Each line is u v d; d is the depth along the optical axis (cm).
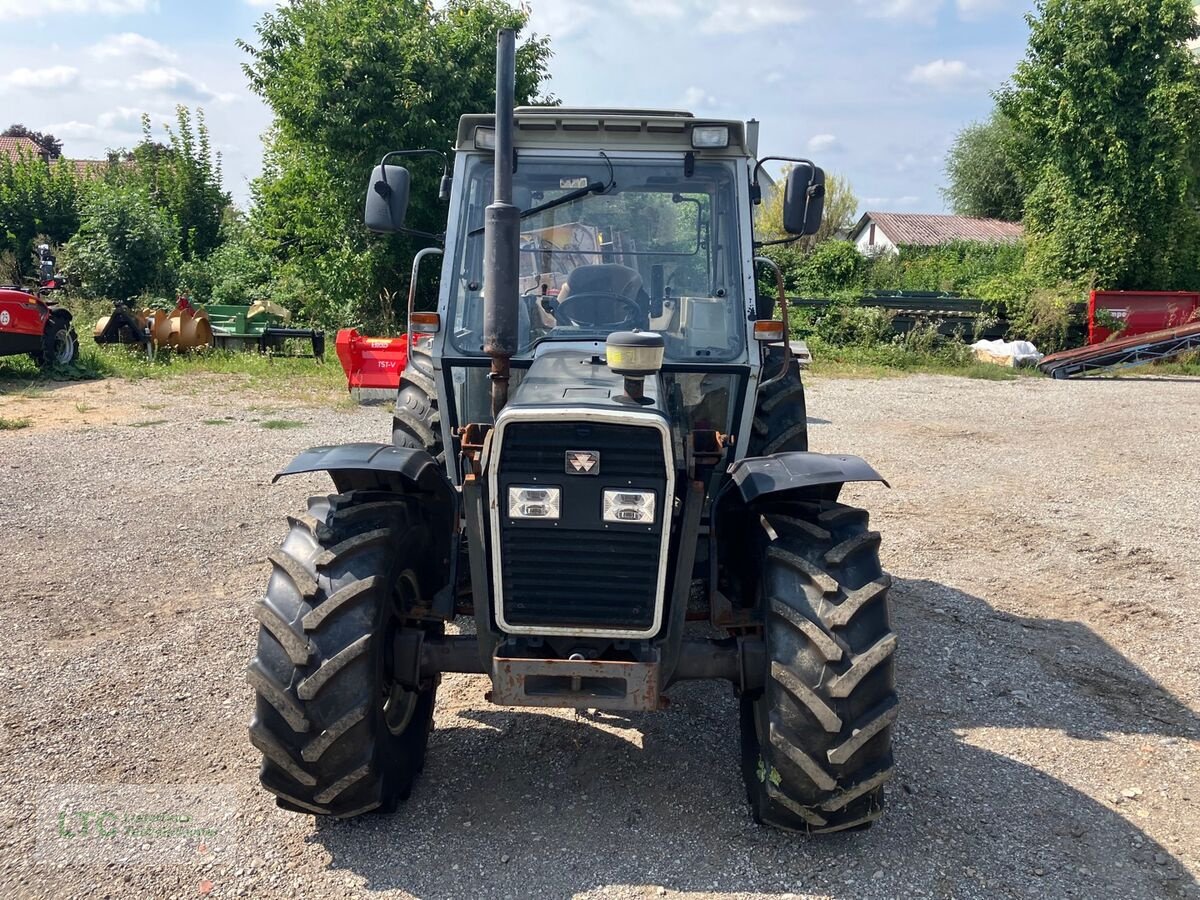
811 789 310
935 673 476
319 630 311
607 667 318
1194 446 1040
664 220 418
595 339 407
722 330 409
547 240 420
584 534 317
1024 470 919
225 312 1599
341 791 314
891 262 2881
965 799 365
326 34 1748
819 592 318
